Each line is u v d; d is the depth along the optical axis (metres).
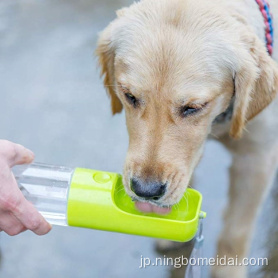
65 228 1.14
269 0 1.03
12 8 1.60
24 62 1.44
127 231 0.78
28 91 1.37
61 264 1.09
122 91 0.91
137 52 0.88
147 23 0.90
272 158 1.04
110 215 0.77
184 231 0.77
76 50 1.47
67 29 1.53
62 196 0.79
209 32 0.89
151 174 0.84
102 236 1.14
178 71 0.85
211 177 1.22
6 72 1.41
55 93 1.37
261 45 0.94
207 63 0.88
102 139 1.28
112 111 1.03
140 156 0.85
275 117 1.00
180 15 0.89
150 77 0.85
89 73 1.41
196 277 0.89
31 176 0.82
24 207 0.76
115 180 0.79
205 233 1.13
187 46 0.87
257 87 0.94
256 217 1.08
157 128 0.86
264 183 1.06
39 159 1.24
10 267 1.09
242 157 1.04
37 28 1.53
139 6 0.93
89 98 1.36
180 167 0.87
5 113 1.32
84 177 0.78
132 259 1.10
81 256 1.11
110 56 0.98
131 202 0.83
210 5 0.92
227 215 1.09
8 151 0.79
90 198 0.76
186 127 0.87
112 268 1.09
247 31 0.93
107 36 0.98
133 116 0.89
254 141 1.01
